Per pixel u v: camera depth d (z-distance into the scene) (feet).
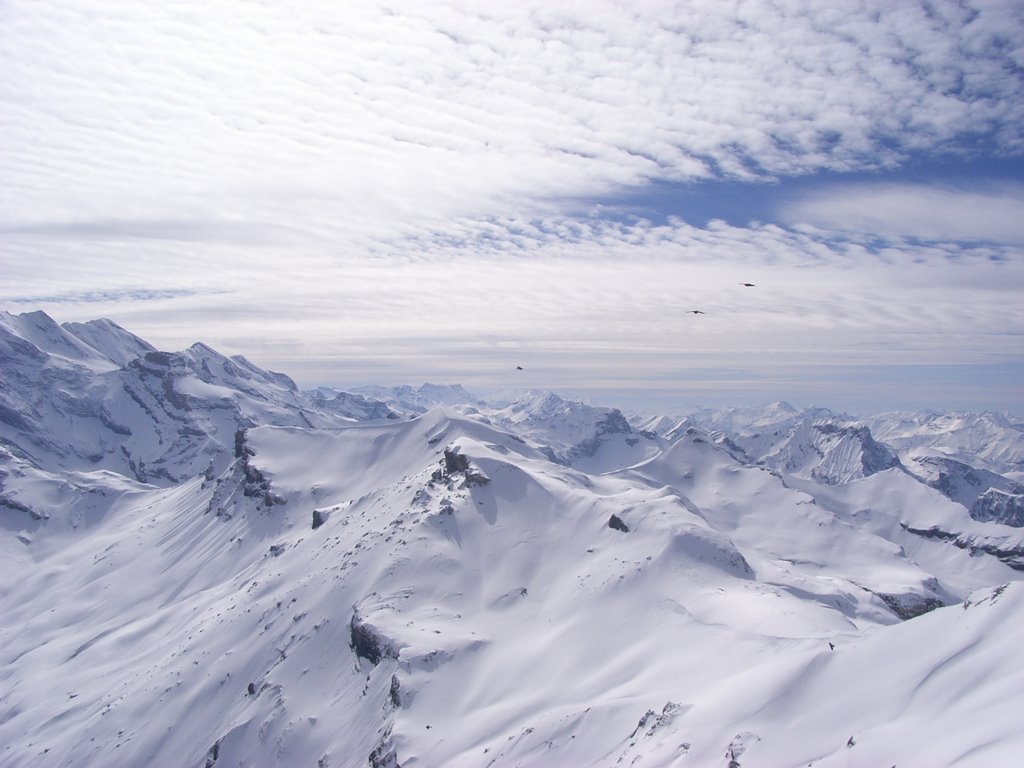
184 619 562.25
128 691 454.81
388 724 307.37
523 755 249.96
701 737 195.83
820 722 179.22
